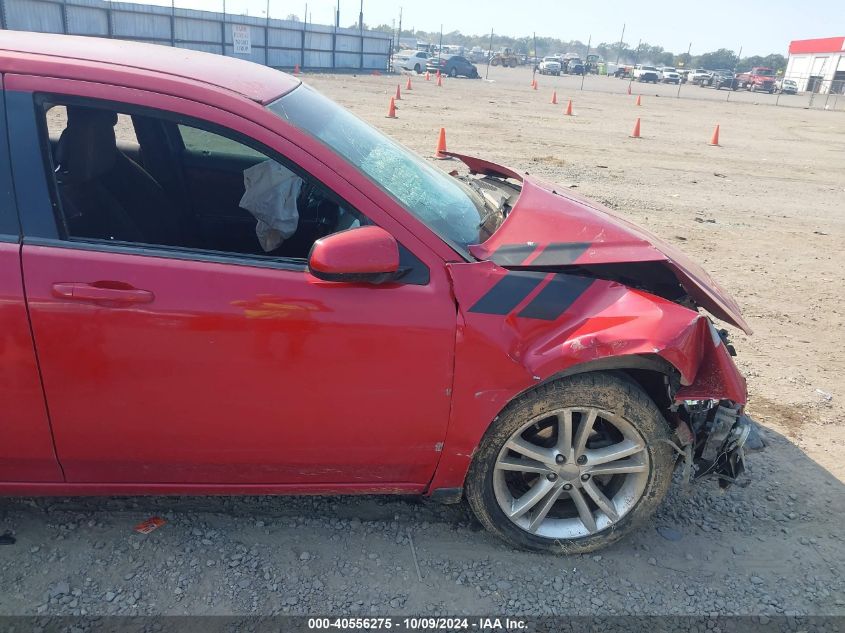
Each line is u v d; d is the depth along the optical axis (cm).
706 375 261
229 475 259
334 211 288
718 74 5959
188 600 250
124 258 229
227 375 237
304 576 265
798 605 268
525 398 256
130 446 245
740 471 283
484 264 249
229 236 321
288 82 300
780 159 1560
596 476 287
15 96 226
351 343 238
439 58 4384
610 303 256
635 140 1695
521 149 1373
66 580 255
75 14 2739
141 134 322
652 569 281
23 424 237
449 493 271
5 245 223
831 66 6391
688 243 777
